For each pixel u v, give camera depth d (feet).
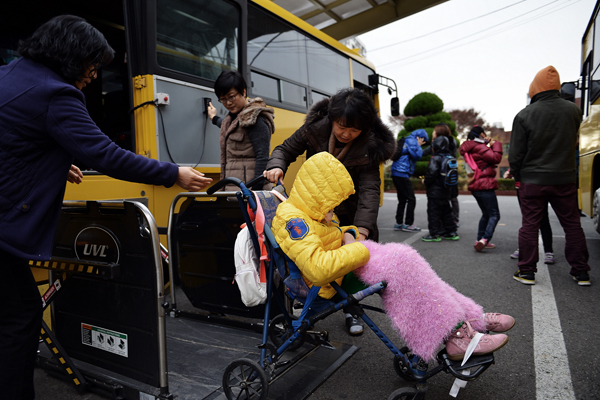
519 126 12.20
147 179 5.51
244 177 10.14
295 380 7.15
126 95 15.69
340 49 21.90
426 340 5.63
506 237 20.26
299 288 6.43
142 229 6.20
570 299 11.12
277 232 6.08
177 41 11.39
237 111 10.12
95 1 13.97
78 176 7.07
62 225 7.19
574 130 11.66
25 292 5.32
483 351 5.69
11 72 5.10
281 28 16.60
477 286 12.54
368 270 5.97
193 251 8.86
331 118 7.13
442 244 19.01
